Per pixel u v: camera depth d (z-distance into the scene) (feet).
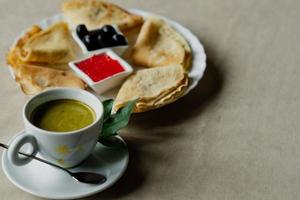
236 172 2.63
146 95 2.95
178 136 2.81
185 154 2.71
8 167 2.50
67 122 2.48
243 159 2.70
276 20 3.78
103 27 3.39
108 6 3.66
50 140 2.39
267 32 3.66
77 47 3.38
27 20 3.63
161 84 3.03
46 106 2.55
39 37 3.34
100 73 3.10
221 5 3.94
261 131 2.86
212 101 3.04
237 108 3.00
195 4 3.94
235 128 2.87
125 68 3.15
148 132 2.82
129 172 2.60
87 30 3.41
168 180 2.58
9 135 2.77
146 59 3.27
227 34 3.63
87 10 3.61
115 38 3.36
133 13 3.66
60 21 3.55
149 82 3.04
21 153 2.45
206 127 2.87
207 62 3.36
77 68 3.13
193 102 3.03
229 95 3.09
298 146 2.79
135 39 3.53
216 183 2.57
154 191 2.52
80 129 2.41
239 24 3.74
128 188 2.53
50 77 3.08
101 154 2.60
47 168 2.52
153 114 2.93
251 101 3.06
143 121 2.88
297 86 3.19
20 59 3.23
